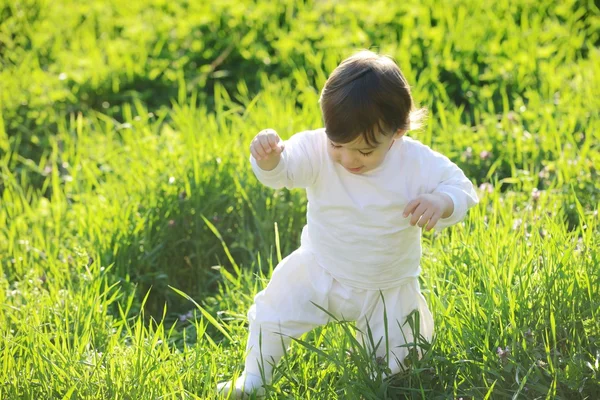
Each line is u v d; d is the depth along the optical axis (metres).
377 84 3.91
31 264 6.26
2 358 4.75
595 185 6.44
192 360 4.90
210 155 7.07
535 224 5.70
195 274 6.52
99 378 4.56
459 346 4.69
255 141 4.11
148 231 6.44
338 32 9.47
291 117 7.76
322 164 4.29
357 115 3.89
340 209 4.30
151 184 6.86
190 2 10.61
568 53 9.14
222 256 6.57
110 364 4.62
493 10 9.93
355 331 4.77
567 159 6.88
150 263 6.30
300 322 4.55
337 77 3.99
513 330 4.54
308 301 4.54
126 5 11.00
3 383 4.54
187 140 7.39
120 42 9.95
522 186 6.98
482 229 5.58
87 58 9.66
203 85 9.40
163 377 4.60
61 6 10.96
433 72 8.59
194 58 9.82
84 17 10.89
